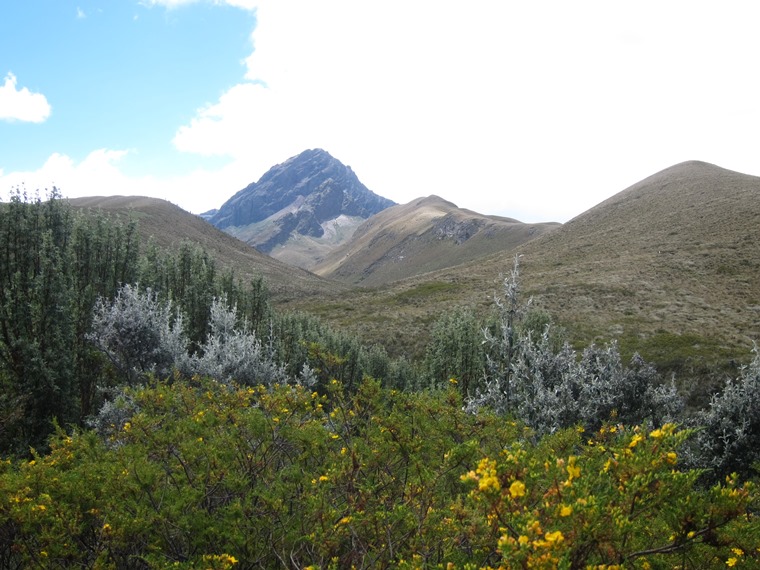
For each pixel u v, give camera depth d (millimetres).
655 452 3133
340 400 6305
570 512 2652
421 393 6438
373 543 4133
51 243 14102
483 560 3381
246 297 28922
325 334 32594
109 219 20156
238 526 4355
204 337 22391
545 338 12375
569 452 5672
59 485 4664
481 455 4656
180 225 116875
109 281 18812
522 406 10836
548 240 91312
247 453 5504
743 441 9609
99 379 16281
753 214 58500
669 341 32500
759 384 10008
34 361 11914
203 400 7273
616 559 2818
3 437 10781
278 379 16500
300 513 4586
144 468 4797
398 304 65562
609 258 61688
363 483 4969
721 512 2865
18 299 12633
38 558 4156
